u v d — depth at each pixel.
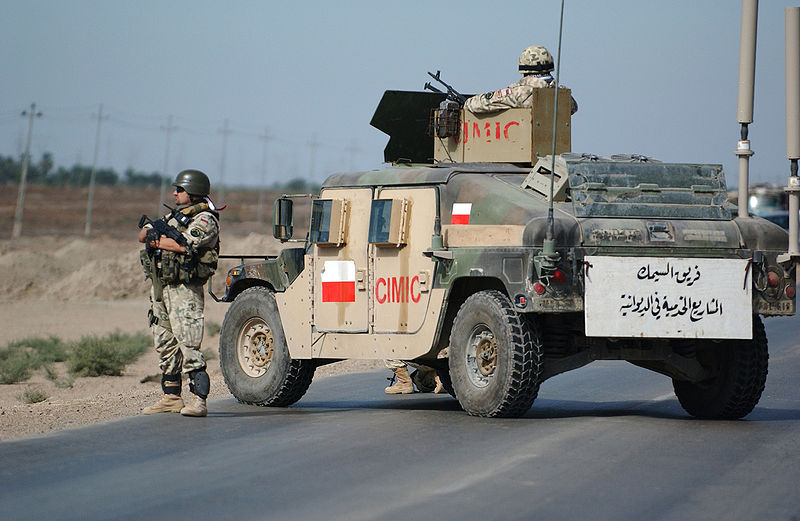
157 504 14.40
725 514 13.70
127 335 52.34
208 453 18.12
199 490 15.21
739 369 21.91
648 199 21.39
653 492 14.84
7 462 17.44
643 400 26.55
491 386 21.08
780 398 27.00
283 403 25.33
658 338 21.16
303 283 24.75
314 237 24.42
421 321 22.80
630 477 15.76
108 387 36.50
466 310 21.55
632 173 21.61
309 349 24.59
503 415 21.28
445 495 14.63
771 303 21.22
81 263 91.88
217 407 25.08
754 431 20.12
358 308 23.88
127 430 20.75
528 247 20.55
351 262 23.98
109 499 14.73
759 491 14.94
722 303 20.75
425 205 22.88
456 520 13.34
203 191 22.50
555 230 20.41
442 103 25.66
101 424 21.59
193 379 22.50
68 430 20.78
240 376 25.67
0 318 67.62
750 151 22.03
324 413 23.28
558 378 32.09
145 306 77.06
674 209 21.41
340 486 15.29
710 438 19.16
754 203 113.75
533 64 25.33
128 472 16.56
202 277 22.53
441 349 22.95
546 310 20.28
